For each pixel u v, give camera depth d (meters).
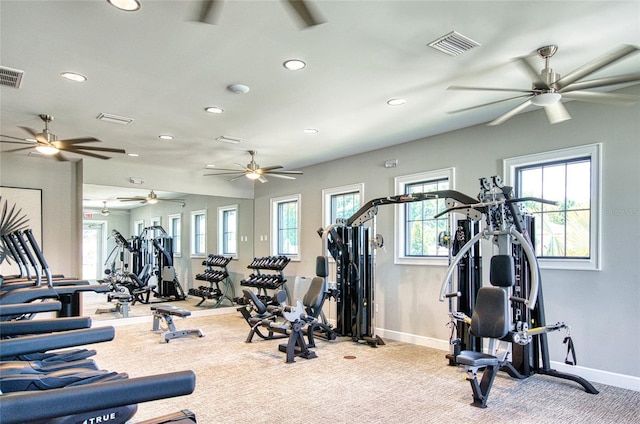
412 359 4.95
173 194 8.15
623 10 2.63
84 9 2.60
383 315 6.25
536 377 4.25
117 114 4.73
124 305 7.33
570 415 3.34
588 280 4.23
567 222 4.54
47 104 4.36
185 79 3.73
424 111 4.66
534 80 3.08
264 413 3.38
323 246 5.80
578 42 3.06
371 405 3.55
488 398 3.69
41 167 6.89
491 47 3.14
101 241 7.30
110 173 7.41
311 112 4.69
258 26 2.82
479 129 5.21
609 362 4.07
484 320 3.83
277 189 8.54
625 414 3.35
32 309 2.96
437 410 3.45
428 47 3.14
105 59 3.31
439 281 5.54
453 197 4.69
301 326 5.03
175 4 2.54
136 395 1.30
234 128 5.32
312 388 3.95
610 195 4.11
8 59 3.30
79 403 1.23
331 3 2.55
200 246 8.45
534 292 3.54
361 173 6.76
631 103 3.22
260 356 5.04
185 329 6.39
